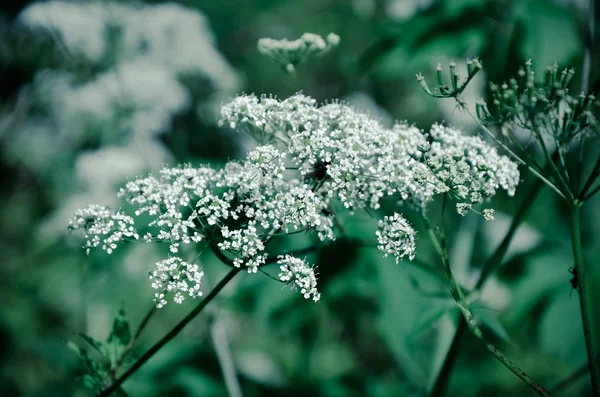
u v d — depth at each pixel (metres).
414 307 0.43
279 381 0.50
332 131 0.32
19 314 0.71
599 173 0.32
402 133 0.33
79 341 0.58
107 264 0.46
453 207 0.56
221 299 0.43
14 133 0.79
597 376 0.32
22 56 0.66
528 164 0.34
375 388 0.45
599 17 0.46
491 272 0.37
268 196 0.32
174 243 0.32
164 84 0.63
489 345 0.32
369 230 0.37
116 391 0.33
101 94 0.63
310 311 0.46
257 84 0.86
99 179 0.58
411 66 0.42
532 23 0.40
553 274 0.42
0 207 0.84
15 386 0.64
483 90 0.41
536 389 0.31
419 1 0.47
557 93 0.32
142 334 0.64
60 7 0.62
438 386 0.38
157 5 0.68
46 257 0.74
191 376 0.44
